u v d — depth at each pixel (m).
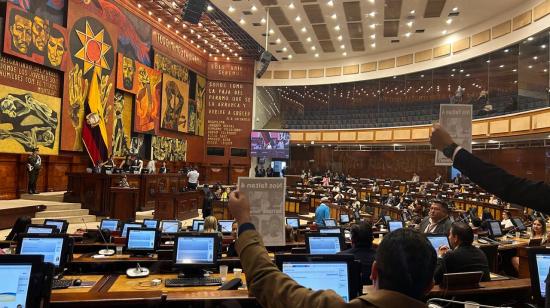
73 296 2.84
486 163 1.34
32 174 12.90
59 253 4.32
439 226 5.66
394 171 26.28
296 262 2.66
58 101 14.13
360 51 24.50
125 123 17.86
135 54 18.34
